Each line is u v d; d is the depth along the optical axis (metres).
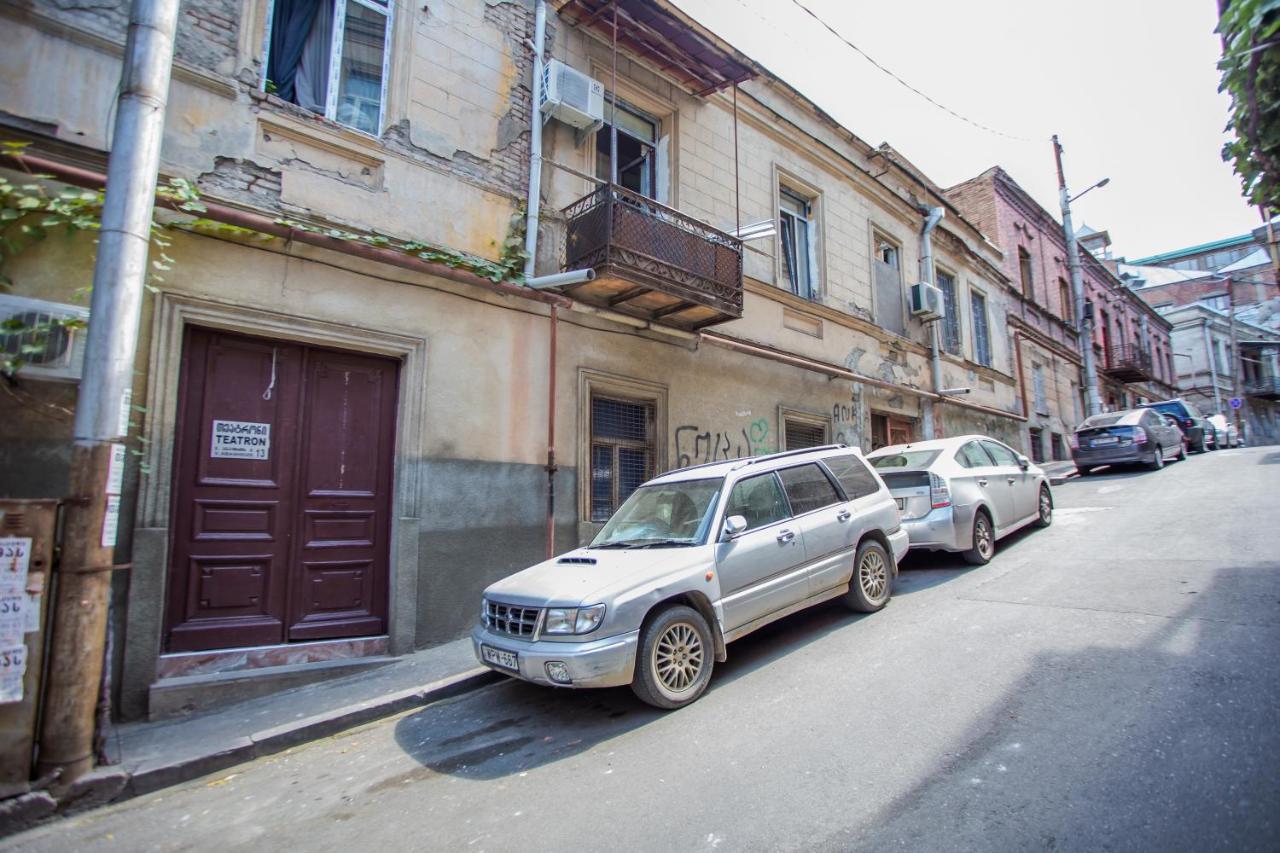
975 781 3.18
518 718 4.74
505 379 7.38
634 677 4.43
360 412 6.54
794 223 12.33
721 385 9.91
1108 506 10.87
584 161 8.52
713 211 10.20
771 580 5.39
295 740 4.55
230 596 5.66
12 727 3.58
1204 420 22.00
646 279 7.58
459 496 6.84
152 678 5.02
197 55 5.82
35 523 3.73
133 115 4.15
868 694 4.39
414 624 6.36
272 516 5.93
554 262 8.02
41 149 5.08
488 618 4.98
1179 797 2.87
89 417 3.92
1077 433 15.95
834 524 6.07
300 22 6.74
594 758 3.96
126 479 5.09
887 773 3.36
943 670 4.62
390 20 7.18
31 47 5.15
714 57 9.25
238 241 5.78
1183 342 39.50
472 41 7.58
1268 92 3.62
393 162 6.82
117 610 4.96
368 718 4.90
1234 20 3.55
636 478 8.85
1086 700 3.89
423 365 6.74
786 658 5.32
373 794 3.77
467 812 3.47
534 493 7.44
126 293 4.06
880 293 13.95
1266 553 6.67
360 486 6.46
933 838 2.78
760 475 5.88
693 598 4.85
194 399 5.65
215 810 3.68
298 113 6.28
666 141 9.78
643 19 8.62
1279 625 4.69
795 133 11.99
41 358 4.82
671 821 3.16
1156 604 5.48
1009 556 8.02
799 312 11.62
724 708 4.48
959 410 16.28
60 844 3.35
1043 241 23.23
